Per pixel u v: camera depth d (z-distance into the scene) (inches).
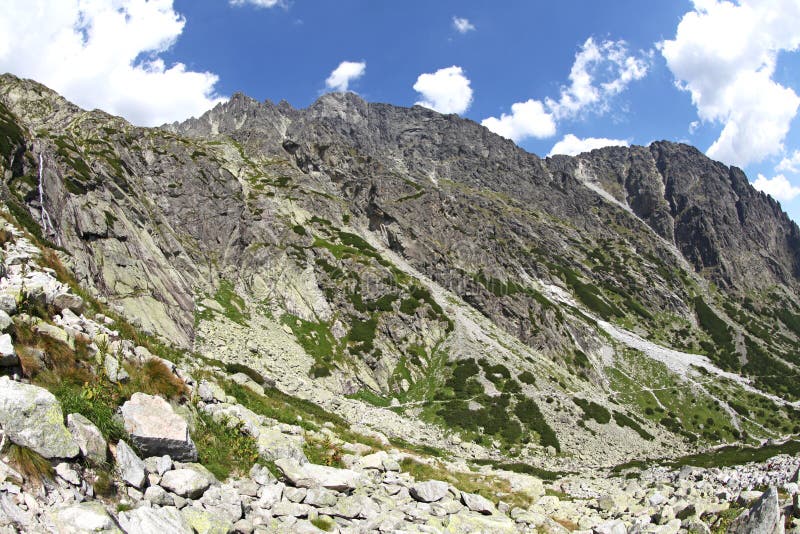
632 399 4360.2
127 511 373.4
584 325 5374.0
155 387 577.6
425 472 918.4
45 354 477.1
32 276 638.5
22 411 362.6
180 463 491.5
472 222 6190.9
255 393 1175.6
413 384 3189.0
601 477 2055.9
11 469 339.0
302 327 3270.2
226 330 2733.8
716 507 702.5
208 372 1109.1
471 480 995.3
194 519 414.0
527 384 3277.6
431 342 3609.7
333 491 588.4
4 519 300.0
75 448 381.1
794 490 682.2
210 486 476.4
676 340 6692.9
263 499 506.6
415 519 592.7
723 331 7150.6
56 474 362.3
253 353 2625.5
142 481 421.1
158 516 385.7
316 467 617.9
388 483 720.3
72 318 579.8
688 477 1393.9
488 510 690.2
